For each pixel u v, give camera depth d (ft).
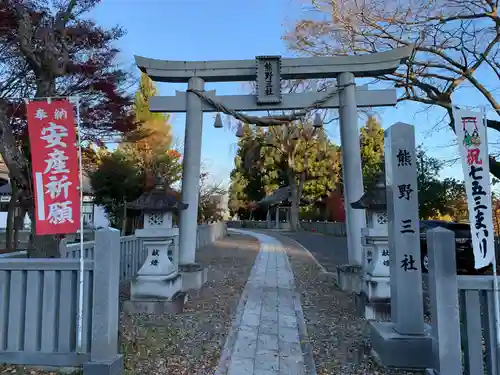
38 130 13.25
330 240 69.36
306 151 91.20
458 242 34.14
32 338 12.07
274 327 17.31
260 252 47.60
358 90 26.50
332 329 17.11
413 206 13.26
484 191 11.11
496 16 32.07
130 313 19.08
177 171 58.18
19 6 23.09
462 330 10.56
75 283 12.17
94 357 11.32
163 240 20.07
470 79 35.01
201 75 26.37
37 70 19.42
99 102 33.94
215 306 21.01
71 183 13.05
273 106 26.45
